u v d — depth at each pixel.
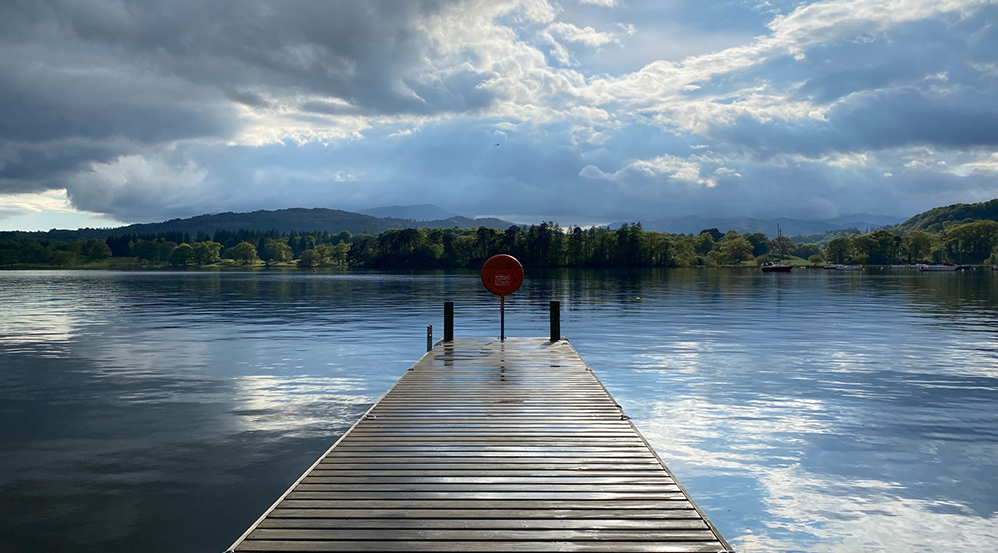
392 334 28.00
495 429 9.06
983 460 10.70
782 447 11.44
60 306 46.38
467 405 10.58
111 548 7.66
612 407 10.41
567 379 12.88
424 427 9.16
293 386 16.61
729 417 13.42
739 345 24.14
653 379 17.45
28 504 8.91
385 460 7.62
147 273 166.75
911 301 49.53
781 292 63.34
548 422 9.46
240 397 15.31
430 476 7.06
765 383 16.88
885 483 9.72
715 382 17.02
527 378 13.02
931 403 14.61
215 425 12.77
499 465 7.45
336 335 27.64
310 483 6.82
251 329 30.09
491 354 16.38
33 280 110.00
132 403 14.70
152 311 41.28
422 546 5.39
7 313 40.00
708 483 9.77
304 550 5.28
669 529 5.75
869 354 21.83
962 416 13.45
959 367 19.20
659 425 12.85
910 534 8.09
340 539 5.50
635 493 6.59
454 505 6.25
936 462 10.62
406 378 12.98
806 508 8.86
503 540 5.52
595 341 25.38
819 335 27.28
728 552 5.30
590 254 185.75
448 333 18.83
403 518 5.94
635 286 76.56
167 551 7.60
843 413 13.73
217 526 8.26
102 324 32.72
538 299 52.28
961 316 36.25
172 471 10.17
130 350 23.11
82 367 19.53
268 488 9.50
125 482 9.73
